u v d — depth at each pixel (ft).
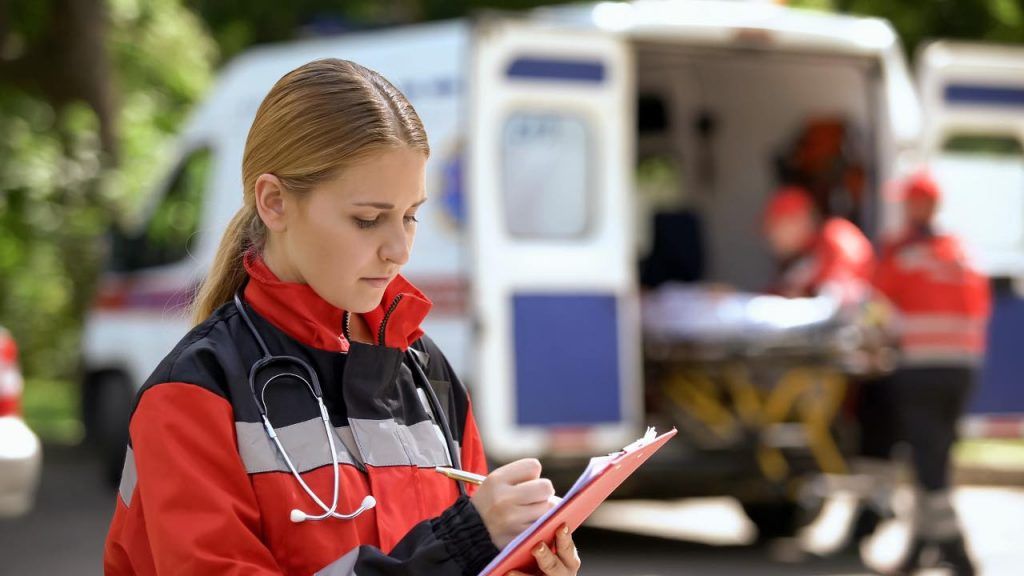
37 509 34.47
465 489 8.32
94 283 61.67
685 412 28.32
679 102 35.63
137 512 7.79
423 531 7.33
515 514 7.26
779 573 27.53
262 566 7.28
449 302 26.53
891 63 31.48
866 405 29.37
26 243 62.28
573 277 26.81
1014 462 40.88
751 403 28.30
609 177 27.35
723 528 33.63
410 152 7.66
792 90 33.55
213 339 7.71
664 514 35.73
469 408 8.91
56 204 61.00
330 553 7.49
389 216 7.70
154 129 60.54
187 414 7.45
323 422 7.67
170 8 61.21
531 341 26.32
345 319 7.98
